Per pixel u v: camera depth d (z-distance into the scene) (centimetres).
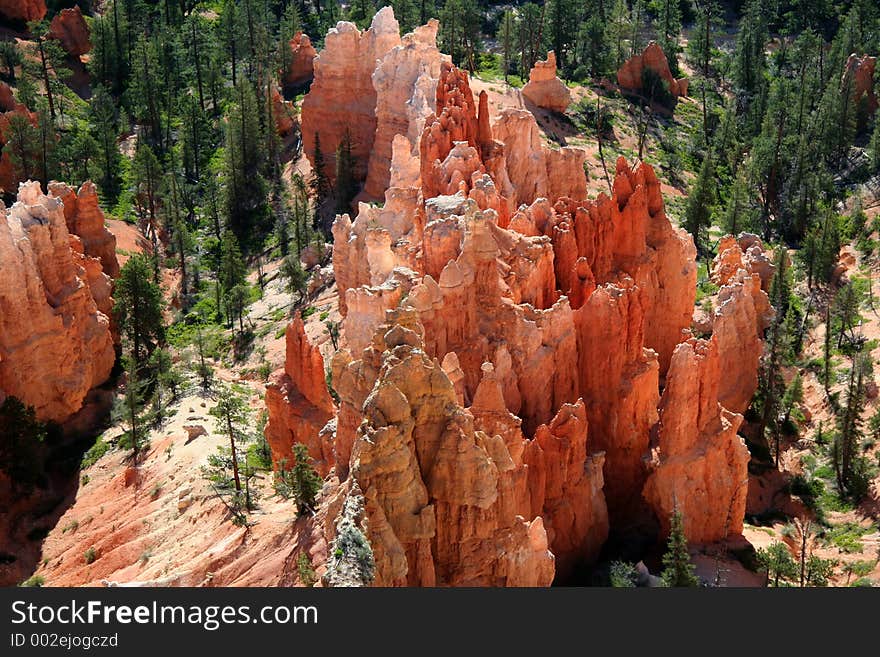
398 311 7112
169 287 15438
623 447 9038
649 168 11138
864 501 10456
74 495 10706
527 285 8900
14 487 10738
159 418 11319
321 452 8644
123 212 16800
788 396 11494
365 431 6400
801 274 14188
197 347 13200
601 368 8950
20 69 19488
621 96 19075
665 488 8888
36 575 9612
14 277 11219
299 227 15575
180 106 19350
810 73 19725
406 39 15538
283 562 7169
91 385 12162
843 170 17000
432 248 8694
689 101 19875
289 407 9162
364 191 15775
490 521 6731
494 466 6706
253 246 16250
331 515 6612
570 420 8225
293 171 17500
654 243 11044
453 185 9894
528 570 6912
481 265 8462
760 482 10881
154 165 16512
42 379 11575
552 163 12250
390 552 6234
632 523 9181
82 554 9475
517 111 11794
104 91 19200
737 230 15225
